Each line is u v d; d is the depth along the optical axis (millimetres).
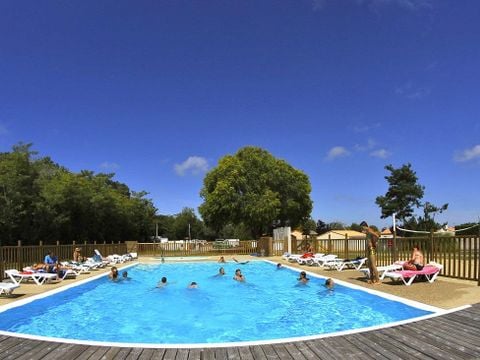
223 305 13922
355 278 16781
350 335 7820
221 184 44125
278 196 46625
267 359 6621
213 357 6746
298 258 25656
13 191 34562
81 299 14828
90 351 7094
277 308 13117
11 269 17438
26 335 8062
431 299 11188
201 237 92250
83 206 42656
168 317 12031
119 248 33875
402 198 44125
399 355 6688
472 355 6617
